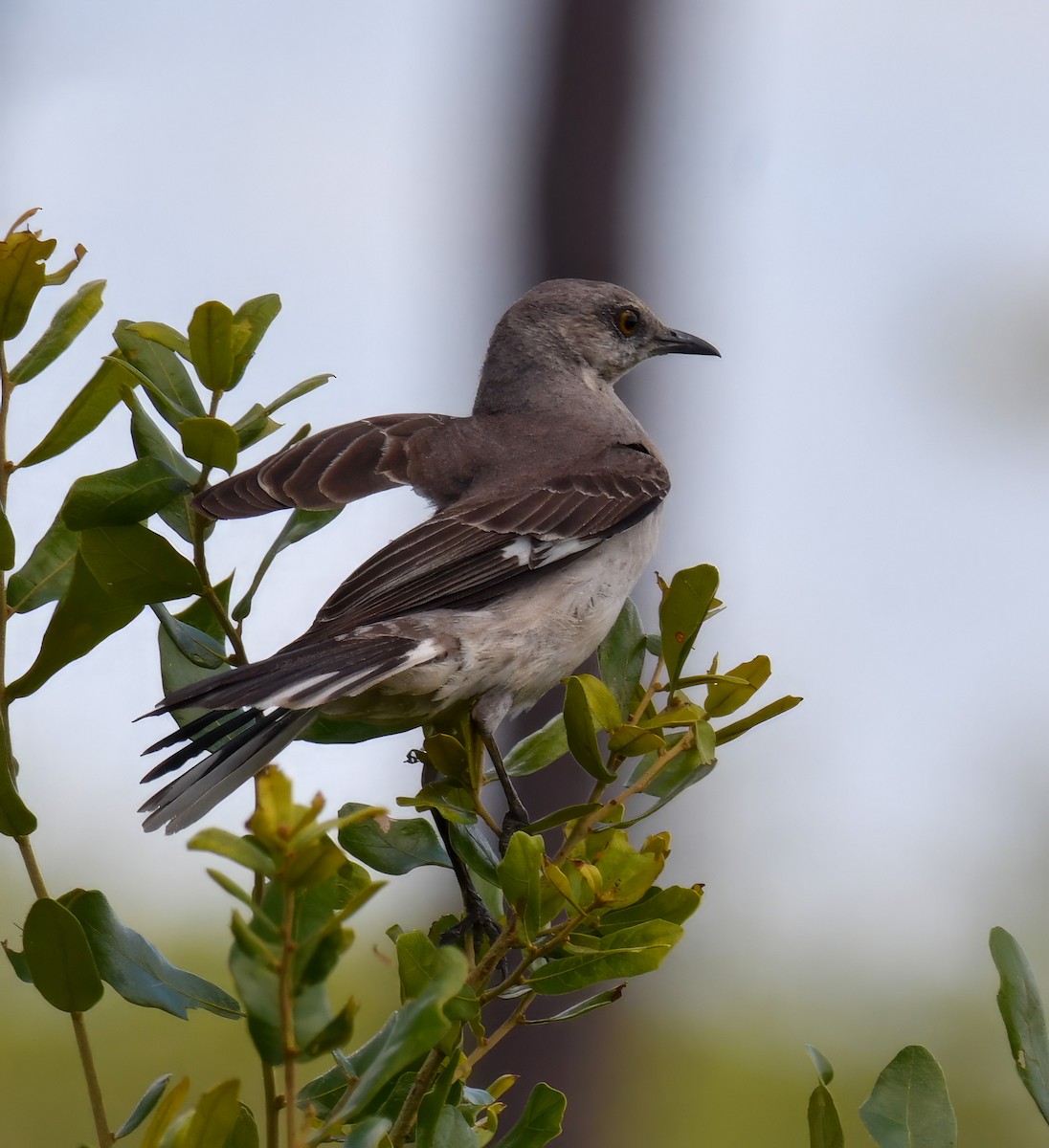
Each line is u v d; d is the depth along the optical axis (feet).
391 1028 17.28
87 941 19.34
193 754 24.08
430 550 29.55
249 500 23.91
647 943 19.74
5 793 20.43
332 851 13.87
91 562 22.44
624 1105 57.31
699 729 21.67
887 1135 19.15
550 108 74.23
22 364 22.35
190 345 23.13
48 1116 42.42
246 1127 19.40
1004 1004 19.97
